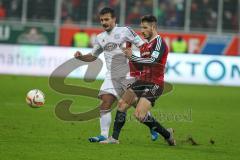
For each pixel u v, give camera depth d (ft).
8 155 87.86
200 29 281.95
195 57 229.25
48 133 111.65
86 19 280.72
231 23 280.31
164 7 280.31
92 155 90.07
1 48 236.02
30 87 196.95
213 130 124.77
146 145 102.06
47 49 234.17
